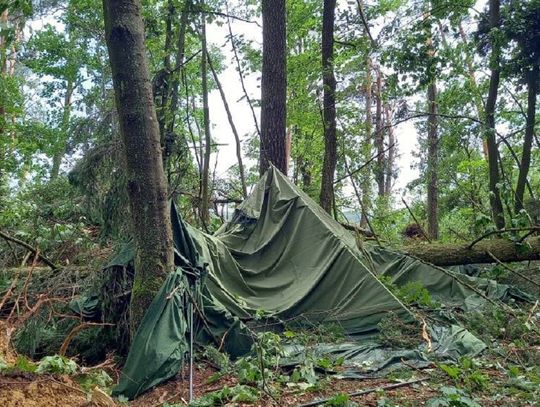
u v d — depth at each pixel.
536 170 15.98
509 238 8.34
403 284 8.02
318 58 15.70
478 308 7.13
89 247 7.29
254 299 6.99
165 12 9.44
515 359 5.42
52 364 4.25
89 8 18.38
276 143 10.16
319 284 6.88
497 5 10.77
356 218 18.84
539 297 8.05
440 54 11.25
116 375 5.47
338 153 13.84
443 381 4.76
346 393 4.50
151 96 5.80
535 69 10.64
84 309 6.11
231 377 5.14
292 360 5.46
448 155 15.92
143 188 5.63
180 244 6.26
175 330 5.20
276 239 7.49
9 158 13.49
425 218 19.73
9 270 6.98
